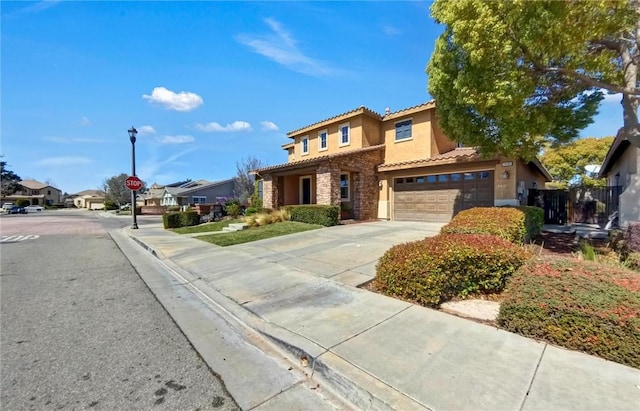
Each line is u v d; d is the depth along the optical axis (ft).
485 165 37.78
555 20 15.85
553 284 9.91
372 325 10.89
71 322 12.50
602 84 19.60
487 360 8.30
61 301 15.20
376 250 23.85
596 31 16.29
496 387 7.08
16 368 8.91
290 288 15.87
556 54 17.57
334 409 7.15
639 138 20.57
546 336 9.36
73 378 8.41
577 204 41.06
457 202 41.14
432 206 44.04
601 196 39.63
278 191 55.47
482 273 13.78
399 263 13.92
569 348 8.86
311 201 56.54
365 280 16.53
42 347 10.27
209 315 13.38
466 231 19.22
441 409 6.45
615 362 8.07
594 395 6.70
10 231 51.06
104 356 9.68
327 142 57.88
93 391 7.79
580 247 22.26
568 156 74.28
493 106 21.22
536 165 41.68
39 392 7.74
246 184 112.47
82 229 55.36
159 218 99.60
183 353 9.92
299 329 10.84
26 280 19.29
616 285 9.30
